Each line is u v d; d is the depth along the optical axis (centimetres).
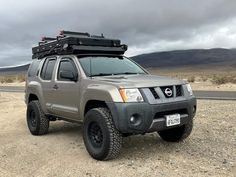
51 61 465
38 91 470
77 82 388
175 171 304
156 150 374
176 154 355
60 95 422
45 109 461
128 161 339
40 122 468
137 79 354
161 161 334
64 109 416
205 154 349
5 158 372
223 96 891
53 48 452
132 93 325
